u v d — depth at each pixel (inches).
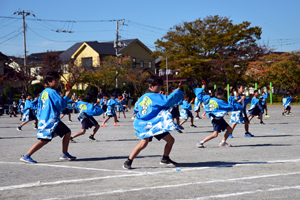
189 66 1812.3
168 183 189.8
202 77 1891.0
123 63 1718.8
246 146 343.6
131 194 168.2
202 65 1845.5
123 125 666.8
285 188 177.2
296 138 406.0
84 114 388.8
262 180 195.3
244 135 442.3
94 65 1923.0
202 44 1797.5
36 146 256.2
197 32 1828.2
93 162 261.4
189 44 1807.3
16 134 514.9
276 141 379.9
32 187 184.9
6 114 1240.2
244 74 1852.9
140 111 226.5
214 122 331.0
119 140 418.6
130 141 406.6
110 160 269.9
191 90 1945.1
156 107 221.5
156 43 1900.8
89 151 323.9
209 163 250.4
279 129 526.6
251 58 1838.1
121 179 200.8
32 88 1595.7
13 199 162.9
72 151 323.9
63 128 264.7
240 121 417.7
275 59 1855.3
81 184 189.8
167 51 1891.0
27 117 577.3
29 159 258.7
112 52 1999.3
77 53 2012.8
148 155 292.8
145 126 224.4
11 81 1606.8
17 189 181.2
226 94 1892.2
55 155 300.2
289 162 250.8
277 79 1758.1
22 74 1560.0
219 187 180.2
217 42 1769.2
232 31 1772.9
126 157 284.5
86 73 1674.5
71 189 179.3
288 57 1811.0
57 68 1636.3
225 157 277.9
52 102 252.5
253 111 594.9
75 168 236.5
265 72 1766.7
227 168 230.8
